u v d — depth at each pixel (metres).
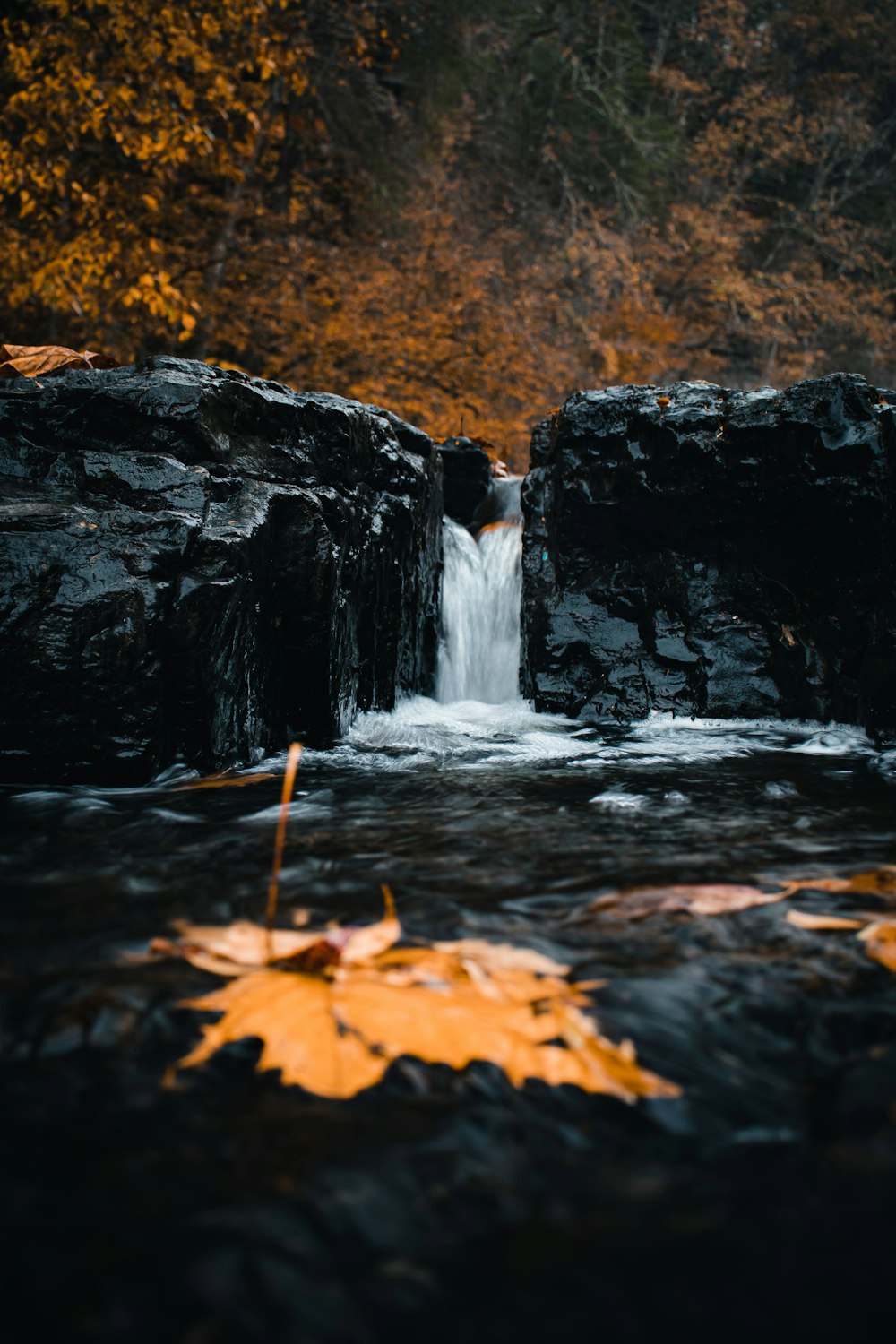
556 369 15.59
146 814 2.34
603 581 4.53
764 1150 0.92
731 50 26.14
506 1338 0.68
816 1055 1.10
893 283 25.17
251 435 3.50
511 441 14.55
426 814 2.37
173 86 10.47
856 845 2.07
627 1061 1.06
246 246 14.50
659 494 4.29
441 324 14.38
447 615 5.52
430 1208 0.82
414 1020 1.08
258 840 2.09
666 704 4.29
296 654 3.37
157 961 1.34
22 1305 0.70
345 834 2.15
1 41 10.58
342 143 17.25
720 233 21.53
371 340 14.00
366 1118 0.96
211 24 10.75
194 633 2.76
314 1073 0.98
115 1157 0.89
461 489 6.19
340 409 3.78
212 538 2.89
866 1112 0.98
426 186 16.84
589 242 18.45
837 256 25.03
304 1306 0.71
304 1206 0.82
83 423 3.23
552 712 4.46
